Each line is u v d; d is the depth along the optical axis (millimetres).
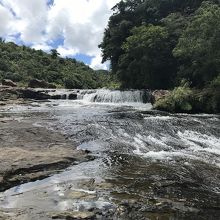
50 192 8820
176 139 15641
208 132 17141
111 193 8789
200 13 33219
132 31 43125
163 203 8242
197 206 8172
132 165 11508
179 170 11023
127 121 18484
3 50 99062
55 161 11242
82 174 10453
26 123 17734
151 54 40531
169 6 48188
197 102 26312
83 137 15133
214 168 11359
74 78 86812
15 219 7039
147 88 44156
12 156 11305
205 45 28859
